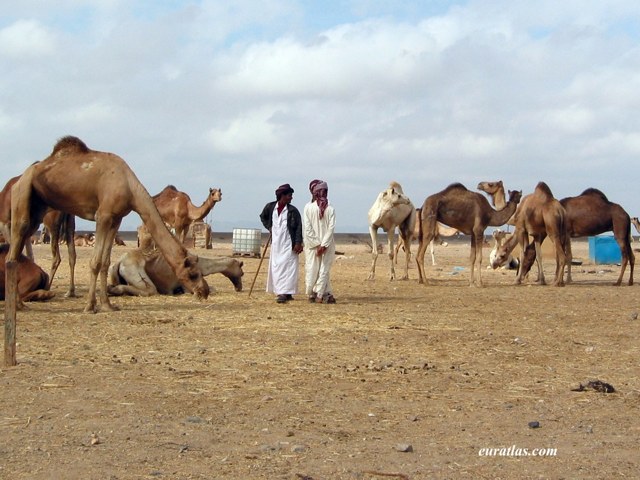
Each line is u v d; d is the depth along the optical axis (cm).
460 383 798
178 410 674
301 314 1295
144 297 1536
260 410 680
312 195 1495
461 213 2000
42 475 512
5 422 629
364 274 2436
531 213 2083
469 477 527
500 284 2100
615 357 955
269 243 1545
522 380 819
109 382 771
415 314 1327
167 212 2656
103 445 575
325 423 647
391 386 779
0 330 1083
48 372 811
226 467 535
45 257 3044
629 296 1747
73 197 1284
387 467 542
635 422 668
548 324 1237
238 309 1358
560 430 641
